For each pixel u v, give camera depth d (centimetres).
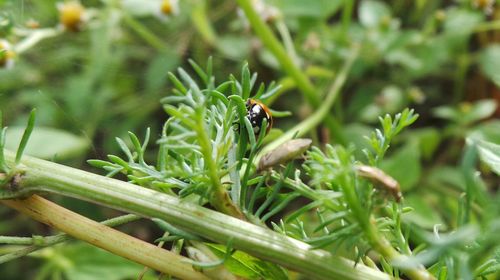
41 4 39
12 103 36
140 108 39
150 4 38
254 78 22
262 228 18
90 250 30
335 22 47
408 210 19
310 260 18
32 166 19
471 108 37
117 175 25
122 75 40
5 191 19
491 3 39
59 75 38
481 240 17
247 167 19
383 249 18
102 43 38
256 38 40
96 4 41
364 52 40
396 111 39
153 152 38
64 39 39
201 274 19
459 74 40
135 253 19
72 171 19
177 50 40
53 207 19
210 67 23
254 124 20
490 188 35
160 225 19
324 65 41
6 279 35
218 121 20
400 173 33
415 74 40
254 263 20
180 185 19
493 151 20
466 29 39
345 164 17
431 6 45
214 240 18
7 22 30
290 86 37
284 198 19
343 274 18
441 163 39
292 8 40
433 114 42
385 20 40
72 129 36
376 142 19
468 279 16
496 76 37
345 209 18
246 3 35
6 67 29
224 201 19
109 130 37
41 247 20
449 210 34
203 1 40
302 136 35
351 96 42
